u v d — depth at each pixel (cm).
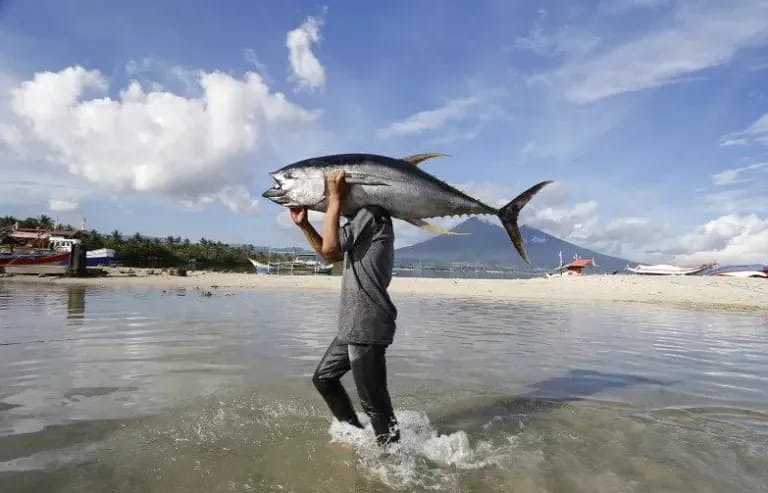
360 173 353
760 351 760
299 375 532
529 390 500
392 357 662
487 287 2377
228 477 281
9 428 354
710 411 434
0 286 2147
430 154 392
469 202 389
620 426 390
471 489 277
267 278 3325
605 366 629
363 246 347
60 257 3594
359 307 338
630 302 1738
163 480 274
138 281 2764
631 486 283
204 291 2017
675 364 650
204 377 520
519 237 420
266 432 357
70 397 438
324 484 278
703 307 1570
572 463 315
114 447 321
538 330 971
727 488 281
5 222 8050
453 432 375
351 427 367
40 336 783
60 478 273
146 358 618
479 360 650
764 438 364
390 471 298
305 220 368
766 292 1912
